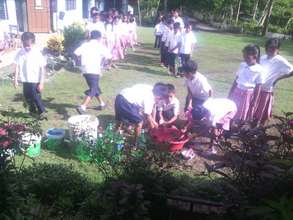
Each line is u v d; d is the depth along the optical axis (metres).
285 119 3.38
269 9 30.30
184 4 37.81
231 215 3.07
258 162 2.84
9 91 8.52
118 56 13.56
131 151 3.86
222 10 37.53
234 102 6.25
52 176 4.11
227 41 22.72
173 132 5.61
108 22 12.72
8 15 17.80
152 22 32.84
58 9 19.16
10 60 11.26
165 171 3.81
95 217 3.57
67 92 8.96
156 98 5.95
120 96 5.62
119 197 3.41
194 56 15.66
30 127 4.22
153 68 12.59
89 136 5.24
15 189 3.54
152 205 3.59
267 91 6.32
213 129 4.68
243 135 3.08
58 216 3.61
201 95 6.40
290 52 19.64
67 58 11.78
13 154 3.82
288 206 2.42
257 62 6.12
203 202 3.46
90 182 4.30
